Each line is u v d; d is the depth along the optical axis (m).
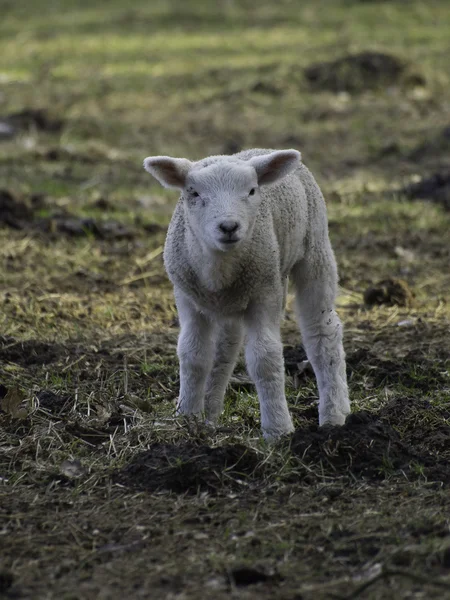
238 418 12.65
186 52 38.12
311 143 27.88
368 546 9.23
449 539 9.20
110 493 10.43
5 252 18.89
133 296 17.45
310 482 10.66
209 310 11.80
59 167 25.17
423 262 19.44
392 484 10.57
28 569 9.01
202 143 27.92
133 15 44.66
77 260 18.97
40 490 10.60
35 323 15.78
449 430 11.88
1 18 45.16
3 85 34.09
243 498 10.29
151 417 12.16
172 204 22.95
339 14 43.00
